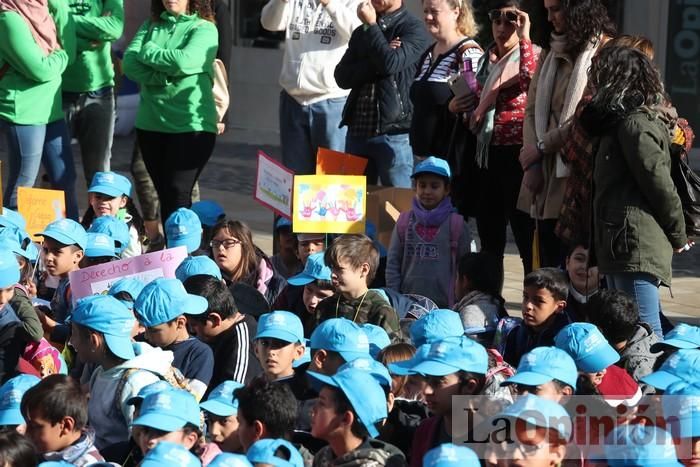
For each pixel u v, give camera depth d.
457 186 24.08
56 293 22.16
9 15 27.09
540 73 21.27
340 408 13.15
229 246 22.00
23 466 12.77
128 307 17.89
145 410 13.70
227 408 14.99
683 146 18.92
